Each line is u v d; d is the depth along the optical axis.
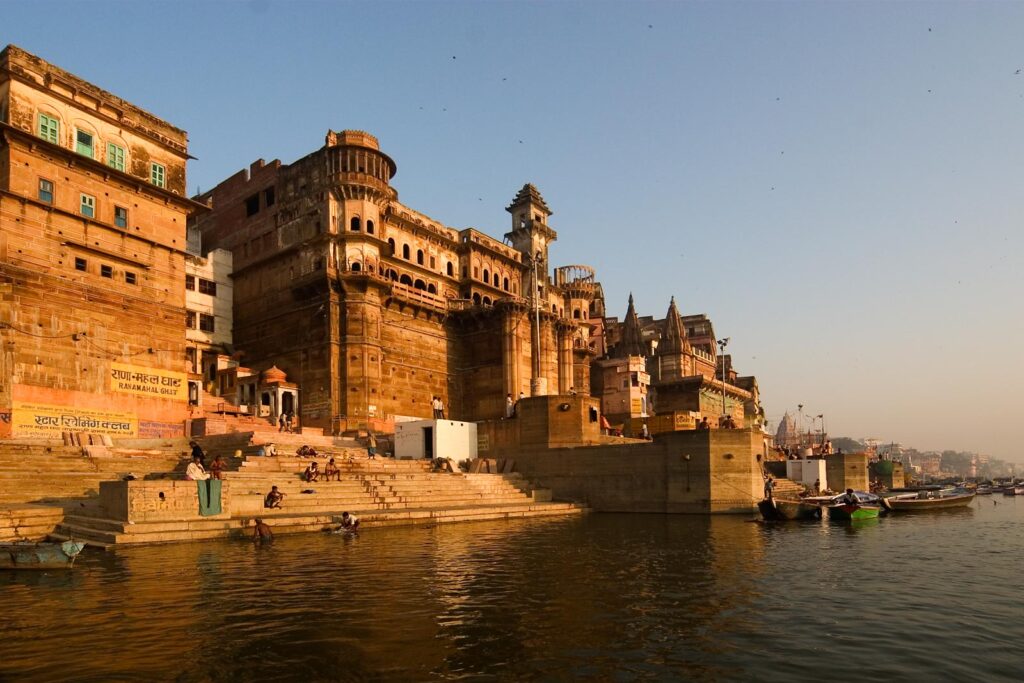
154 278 39.84
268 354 52.28
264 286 53.53
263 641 11.48
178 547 21.47
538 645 11.52
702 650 11.41
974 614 14.13
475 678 9.93
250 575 17.14
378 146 52.75
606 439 46.97
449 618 13.13
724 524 31.80
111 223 37.81
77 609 13.51
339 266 49.62
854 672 10.49
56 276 35.09
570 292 73.19
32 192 34.47
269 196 55.31
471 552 21.50
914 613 14.16
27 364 33.56
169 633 11.89
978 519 38.50
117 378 37.34
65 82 36.38
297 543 22.95
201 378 46.50
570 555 21.16
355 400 47.69
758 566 19.62
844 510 35.25
